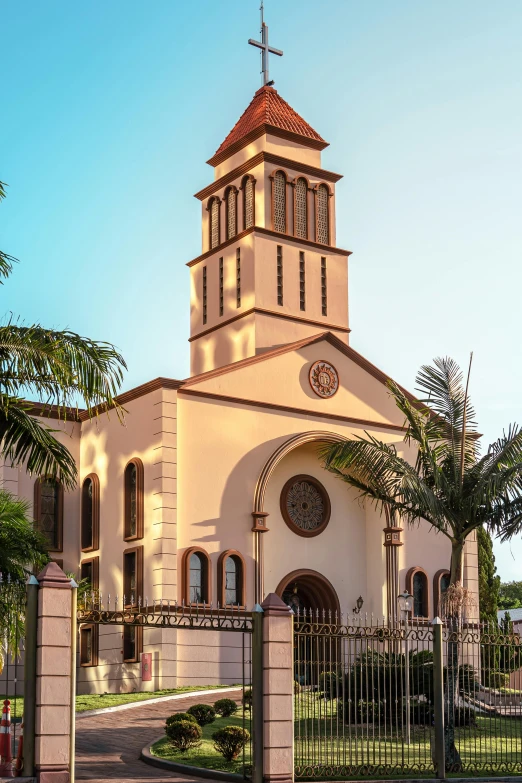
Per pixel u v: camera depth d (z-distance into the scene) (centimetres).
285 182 4669
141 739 2500
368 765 2034
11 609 2248
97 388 2059
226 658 3688
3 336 2016
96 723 2734
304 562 4084
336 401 4209
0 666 2370
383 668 2267
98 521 3969
